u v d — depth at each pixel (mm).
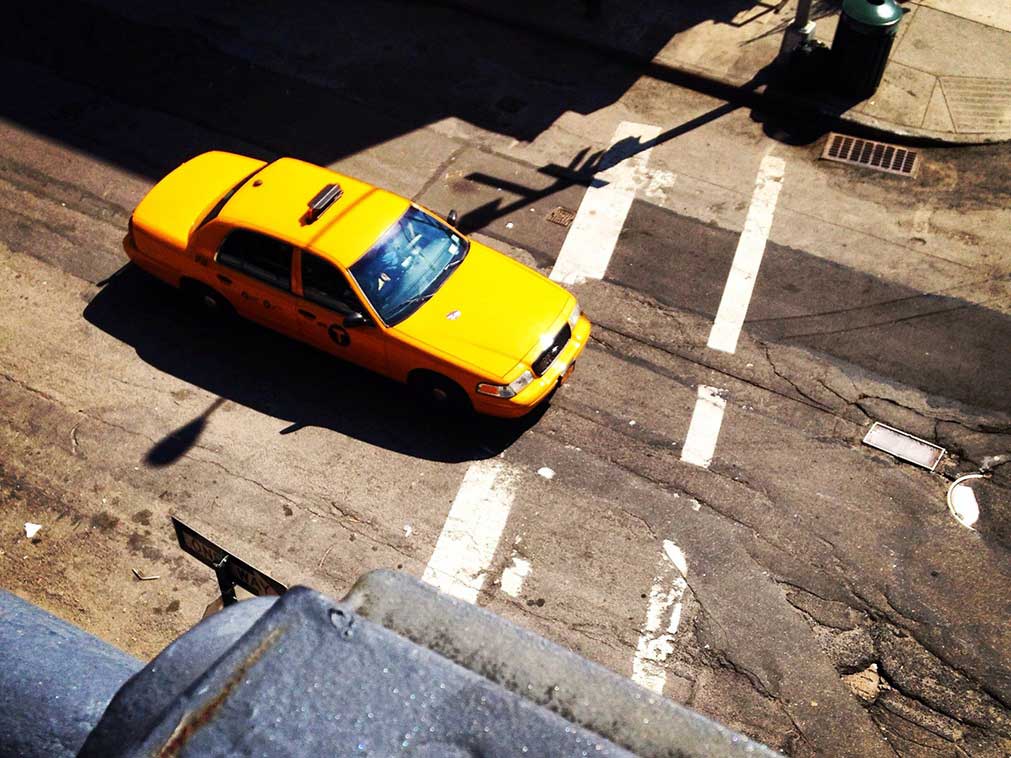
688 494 9523
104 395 10312
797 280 11430
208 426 10055
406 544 9156
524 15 14898
